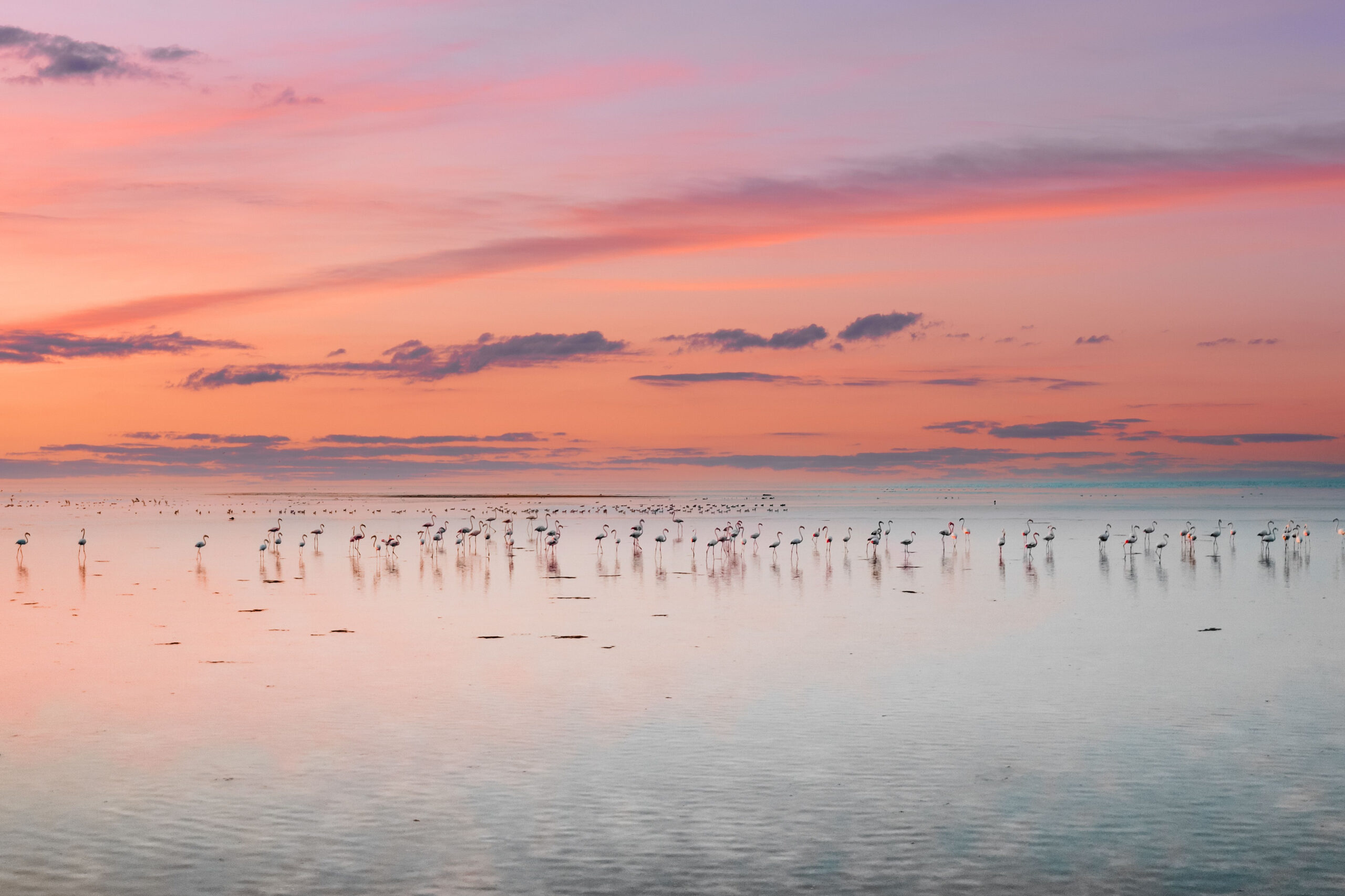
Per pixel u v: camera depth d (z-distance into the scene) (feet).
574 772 92.68
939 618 179.63
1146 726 106.42
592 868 73.20
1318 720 108.78
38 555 327.67
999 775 91.71
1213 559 302.45
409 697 119.24
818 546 366.84
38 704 116.98
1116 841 77.36
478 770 93.20
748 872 72.43
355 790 88.33
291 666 137.08
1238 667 135.23
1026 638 158.40
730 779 90.68
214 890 69.72
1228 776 90.94
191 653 146.61
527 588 230.89
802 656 143.33
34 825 80.84
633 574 265.13
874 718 109.91
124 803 85.46
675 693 120.98
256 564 296.30
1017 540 392.27
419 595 217.15
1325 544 356.59
